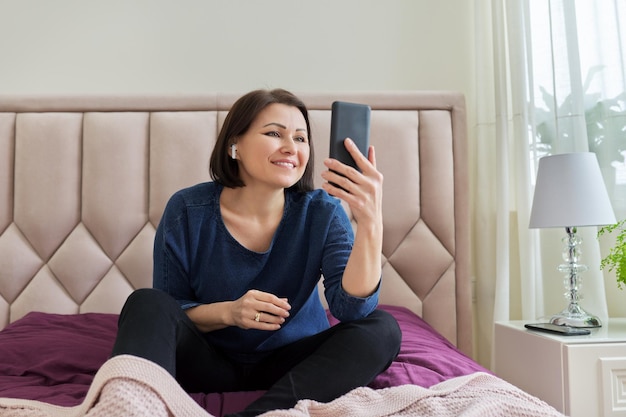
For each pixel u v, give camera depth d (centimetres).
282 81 234
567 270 176
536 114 212
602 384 145
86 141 208
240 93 214
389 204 210
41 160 206
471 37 235
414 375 111
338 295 109
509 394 91
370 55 236
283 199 123
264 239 121
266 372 115
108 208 204
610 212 167
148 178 208
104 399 71
